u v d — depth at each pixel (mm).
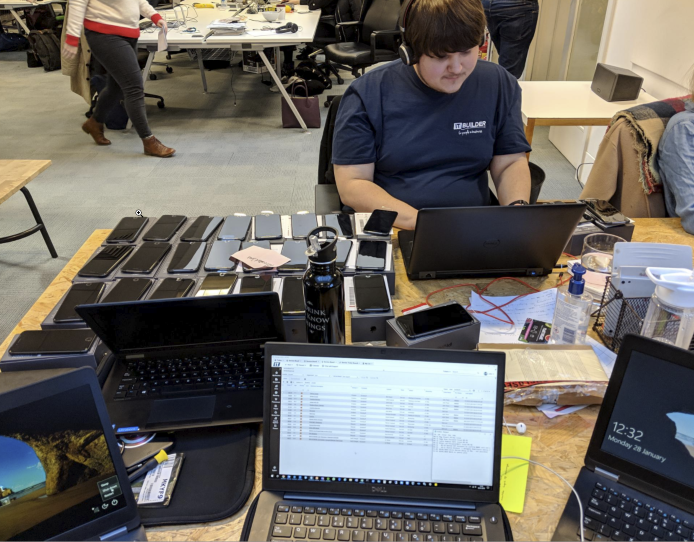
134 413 976
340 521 805
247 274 1265
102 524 789
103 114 4324
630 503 821
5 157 4184
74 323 1138
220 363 1055
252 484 890
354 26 5254
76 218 3348
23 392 727
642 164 1911
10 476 729
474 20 1398
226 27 4359
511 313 1269
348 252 1352
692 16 2490
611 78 2787
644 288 1138
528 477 900
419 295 1353
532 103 2793
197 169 4008
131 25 3730
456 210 1212
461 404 829
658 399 800
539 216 1241
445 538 778
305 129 4723
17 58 7148
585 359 1062
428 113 1680
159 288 1201
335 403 843
